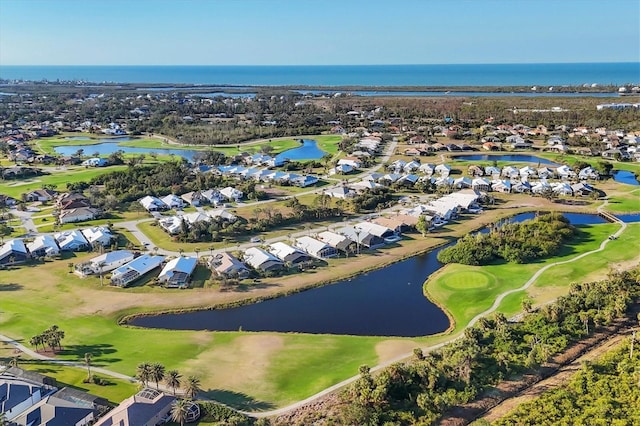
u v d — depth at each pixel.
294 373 76.44
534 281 105.75
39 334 87.69
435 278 111.06
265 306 100.50
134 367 78.31
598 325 85.62
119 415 63.41
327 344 84.62
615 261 114.75
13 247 123.88
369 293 105.62
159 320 95.12
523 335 83.06
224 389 72.69
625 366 72.44
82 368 78.00
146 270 113.62
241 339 86.62
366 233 131.75
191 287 107.12
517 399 68.62
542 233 126.62
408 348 82.75
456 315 94.88
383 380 68.62
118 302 100.81
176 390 72.31
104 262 115.19
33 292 104.94
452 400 67.25
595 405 65.06
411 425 64.12
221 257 117.69
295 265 117.50
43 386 71.12
